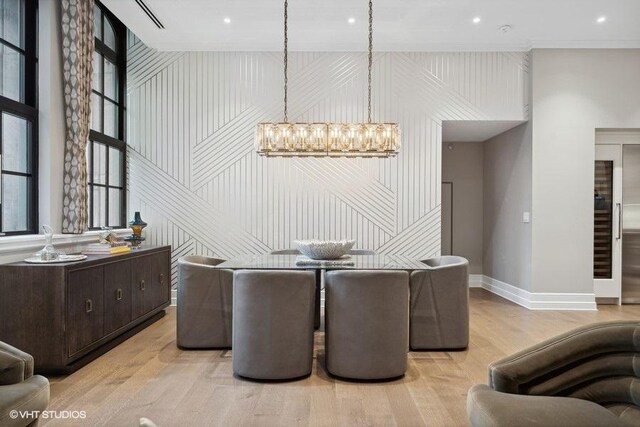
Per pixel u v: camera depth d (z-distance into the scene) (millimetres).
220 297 3674
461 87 5422
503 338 4000
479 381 2945
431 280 3641
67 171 3959
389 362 2902
